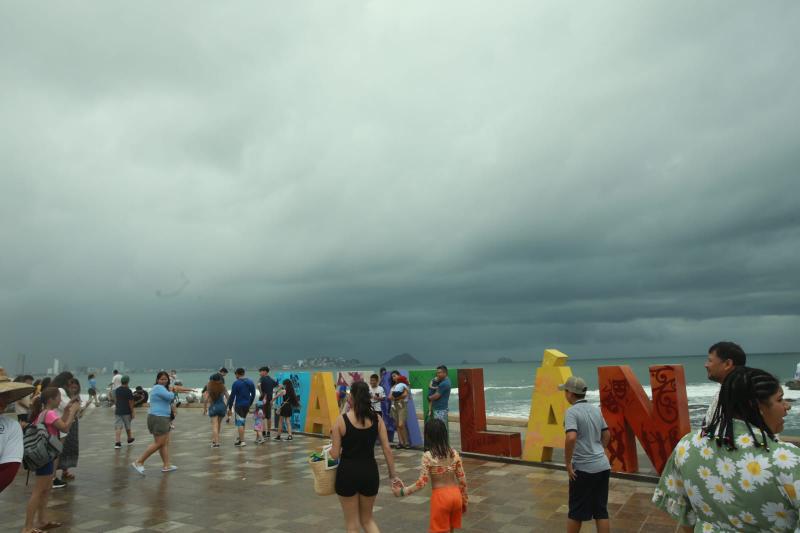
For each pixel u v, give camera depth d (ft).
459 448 36.99
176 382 77.46
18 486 28.73
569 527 16.03
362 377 48.73
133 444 42.42
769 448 7.02
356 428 16.29
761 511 6.92
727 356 12.52
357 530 16.12
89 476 30.30
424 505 23.18
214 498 25.17
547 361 30.83
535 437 30.78
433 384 35.99
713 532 7.44
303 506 23.65
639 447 35.35
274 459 34.81
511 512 21.71
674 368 25.73
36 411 21.36
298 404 44.21
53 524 21.03
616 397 27.71
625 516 20.74
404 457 34.73
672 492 8.41
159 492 26.45
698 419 63.93
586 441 16.10
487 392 159.63
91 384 76.59
